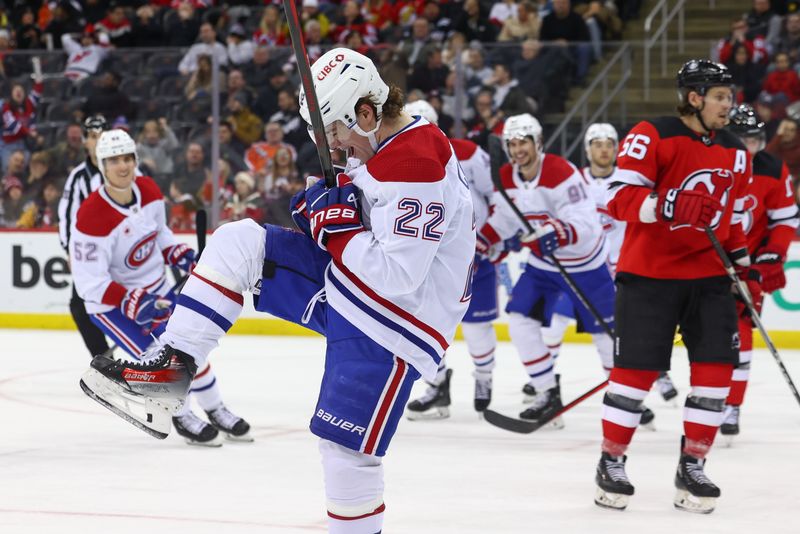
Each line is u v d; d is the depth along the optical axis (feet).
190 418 31.37
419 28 75.92
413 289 15.74
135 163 32.60
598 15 75.41
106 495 25.08
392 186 15.49
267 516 23.08
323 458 16.49
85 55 63.72
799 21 57.98
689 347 24.25
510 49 60.95
